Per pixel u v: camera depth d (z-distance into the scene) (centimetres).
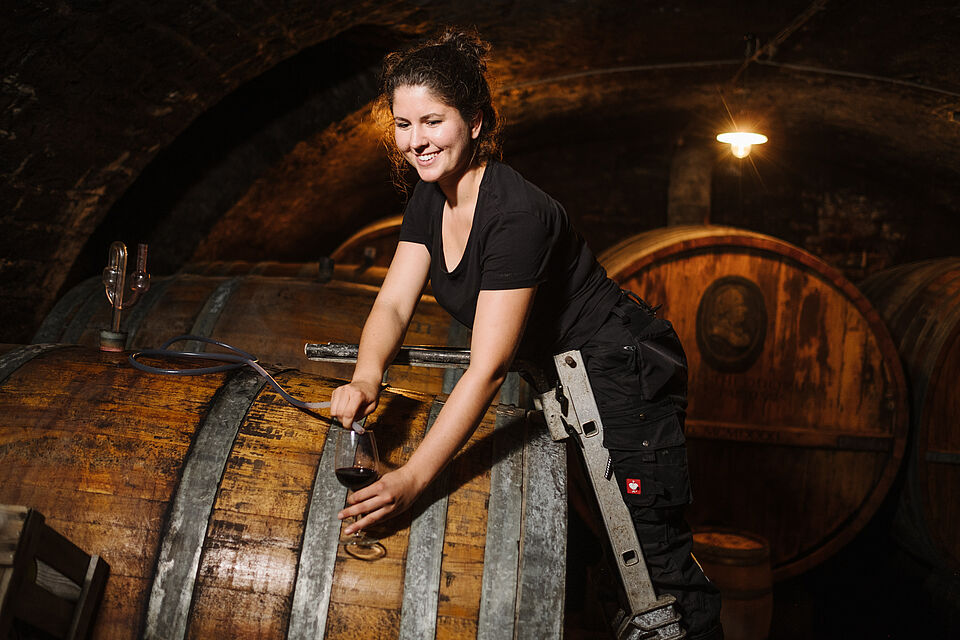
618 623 174
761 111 638
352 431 152
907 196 707
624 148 761
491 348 148
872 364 398
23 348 192
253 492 157
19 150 354
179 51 367
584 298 172
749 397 401
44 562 138
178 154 501
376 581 150
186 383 178
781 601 408
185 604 148
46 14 300
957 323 386
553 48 512
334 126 532
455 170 151
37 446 163
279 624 147
